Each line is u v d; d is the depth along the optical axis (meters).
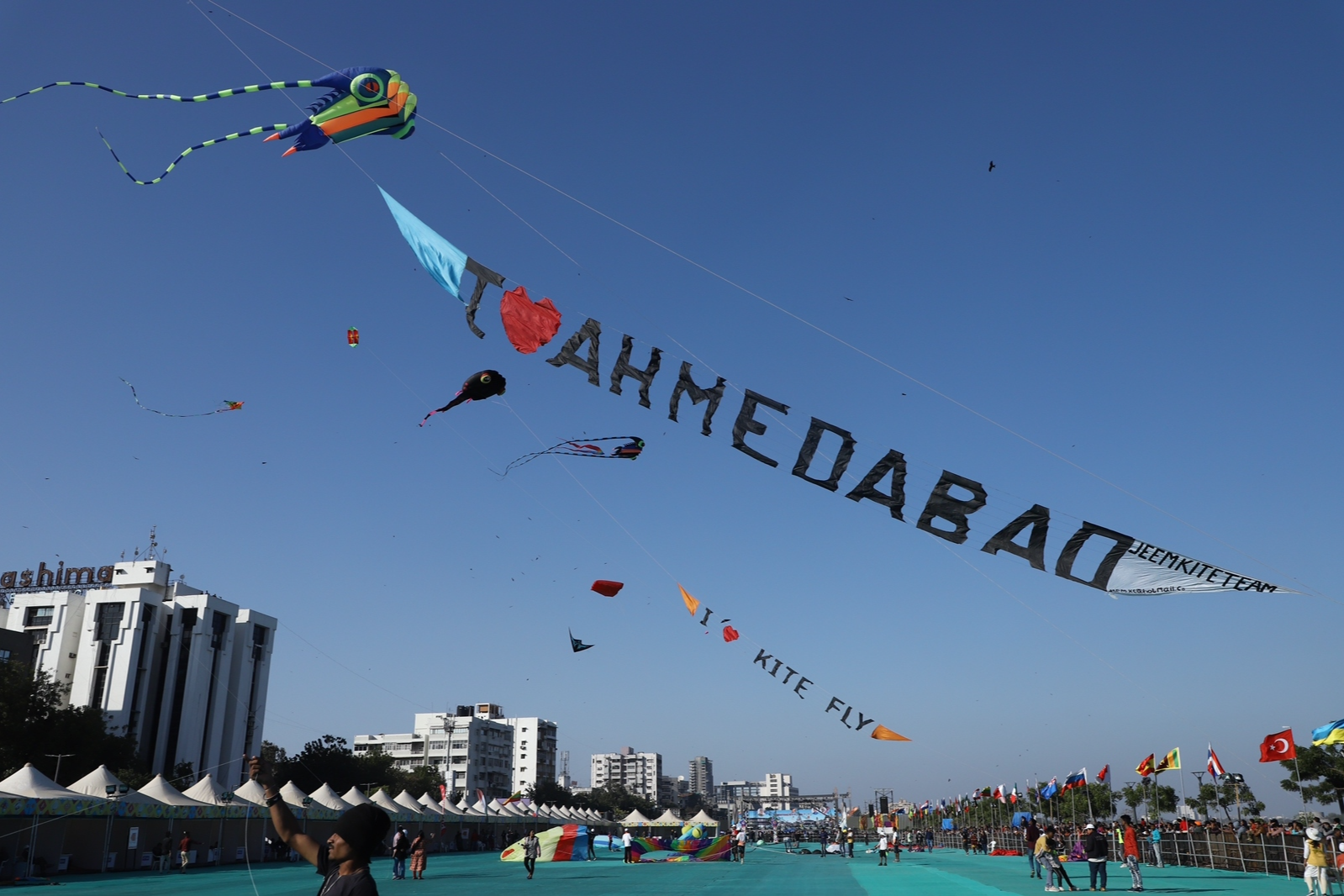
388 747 175.38
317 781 91.44
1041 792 61.91
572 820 98.81
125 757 67.81
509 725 194.38
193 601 101.62
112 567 105.75
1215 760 43.59
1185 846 41.28
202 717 98.94
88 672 94.56
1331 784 41.75
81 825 46.09
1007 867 45.16
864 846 89.81
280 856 59.66
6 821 41.09
